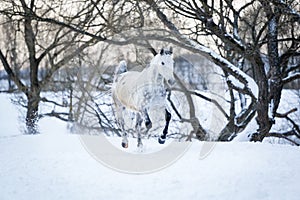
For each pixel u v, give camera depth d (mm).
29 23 17422
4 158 7320
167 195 4484
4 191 4961
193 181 5055
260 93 12516
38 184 5199
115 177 5445
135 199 4348
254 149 7418
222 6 13352
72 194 4664
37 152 7836
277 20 13031
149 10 13172
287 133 16344
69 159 6770
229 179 5062
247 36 17094
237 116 15781
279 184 4770
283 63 14305
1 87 25125
